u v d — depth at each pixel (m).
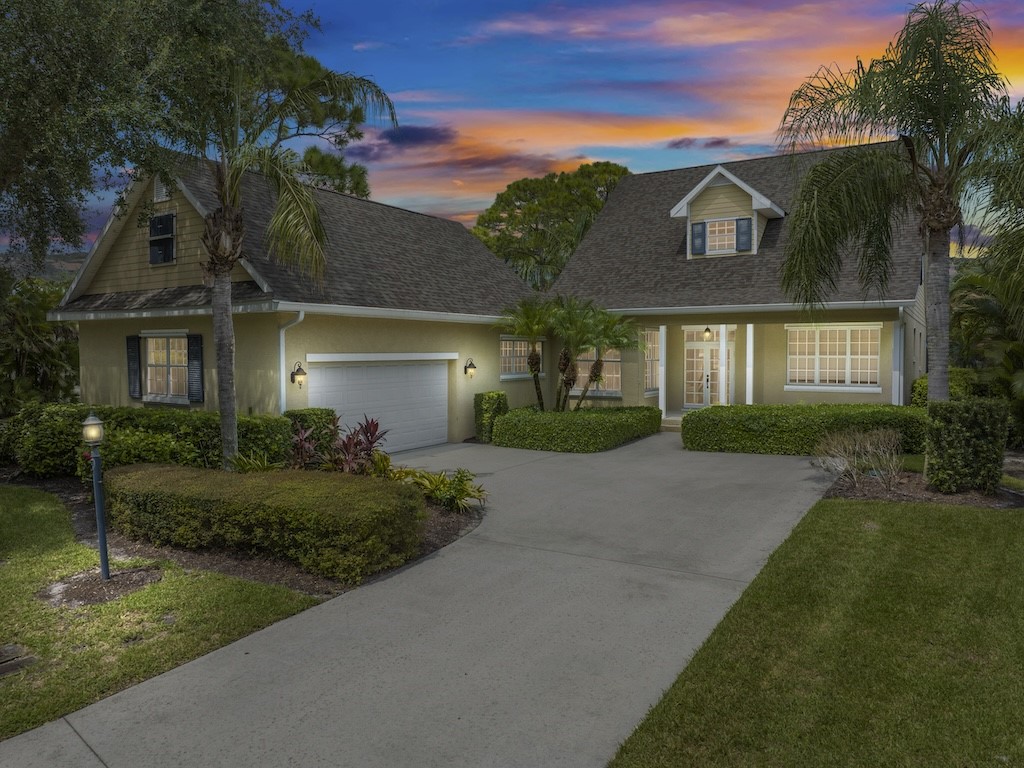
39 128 8.33
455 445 15.39
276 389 11.89
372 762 3.71
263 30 9.79
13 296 15.25
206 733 4.01
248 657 4.97
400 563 6.91
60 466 11.25
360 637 5.29
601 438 14.04
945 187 9.27
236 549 7.27
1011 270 8.64
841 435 11.64
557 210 35.09
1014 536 7.04
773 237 17.64
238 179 9.92
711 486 10.37
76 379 17.16
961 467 8.80
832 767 3.52
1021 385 12.52
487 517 8.79
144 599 5.99
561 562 6.98
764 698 4.19
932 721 3.90
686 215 18.22
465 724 4.06
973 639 4.88
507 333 17.39
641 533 7.97
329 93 10.42
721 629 5.21
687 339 18.86
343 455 9.84
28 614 5.71
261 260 12.25
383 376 14.02
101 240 14.89
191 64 8.95
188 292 13.25
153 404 14.39
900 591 5.76
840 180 9.81
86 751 3.85
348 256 14.47
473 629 5.40
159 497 7.48
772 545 7.36
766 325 16.95
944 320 9.39
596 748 3.80
